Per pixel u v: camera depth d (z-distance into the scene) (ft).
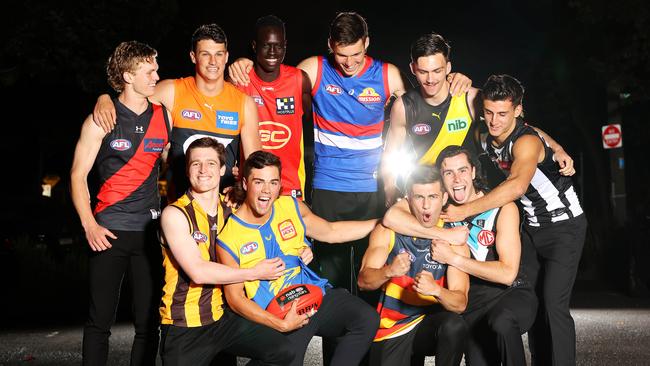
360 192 22.76
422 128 21.21
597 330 31.14
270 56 21.04
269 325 16.74
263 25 21.03
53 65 49.83
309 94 22.68
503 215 18.45
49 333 32.99
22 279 51.90
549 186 19.80
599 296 45.01
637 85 55.88
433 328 17.57
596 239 57.11
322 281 17.94
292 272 17.58
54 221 66.95
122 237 18.88
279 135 21.94
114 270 18.90
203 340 16.89
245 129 20.27
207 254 17.13
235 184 18.16
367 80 22.22
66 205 69.72
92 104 74.64
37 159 85.25
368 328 17.34
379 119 22.62
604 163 64.34
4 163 84.38
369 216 22.97
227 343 17.01
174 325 16.93
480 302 18.65
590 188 68.95
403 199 18.92
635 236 46.88
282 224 17.52
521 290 18.67
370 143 22.68
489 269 17.88
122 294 49.49
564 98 66.28
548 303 19.62
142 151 19.12
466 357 18.95
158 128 19.34
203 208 17.17
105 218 18.86
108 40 49.37
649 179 57.21
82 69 49.57
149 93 18.89
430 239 18.39
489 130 19.17
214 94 19.89
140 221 19.10
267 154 16.94
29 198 69.36
